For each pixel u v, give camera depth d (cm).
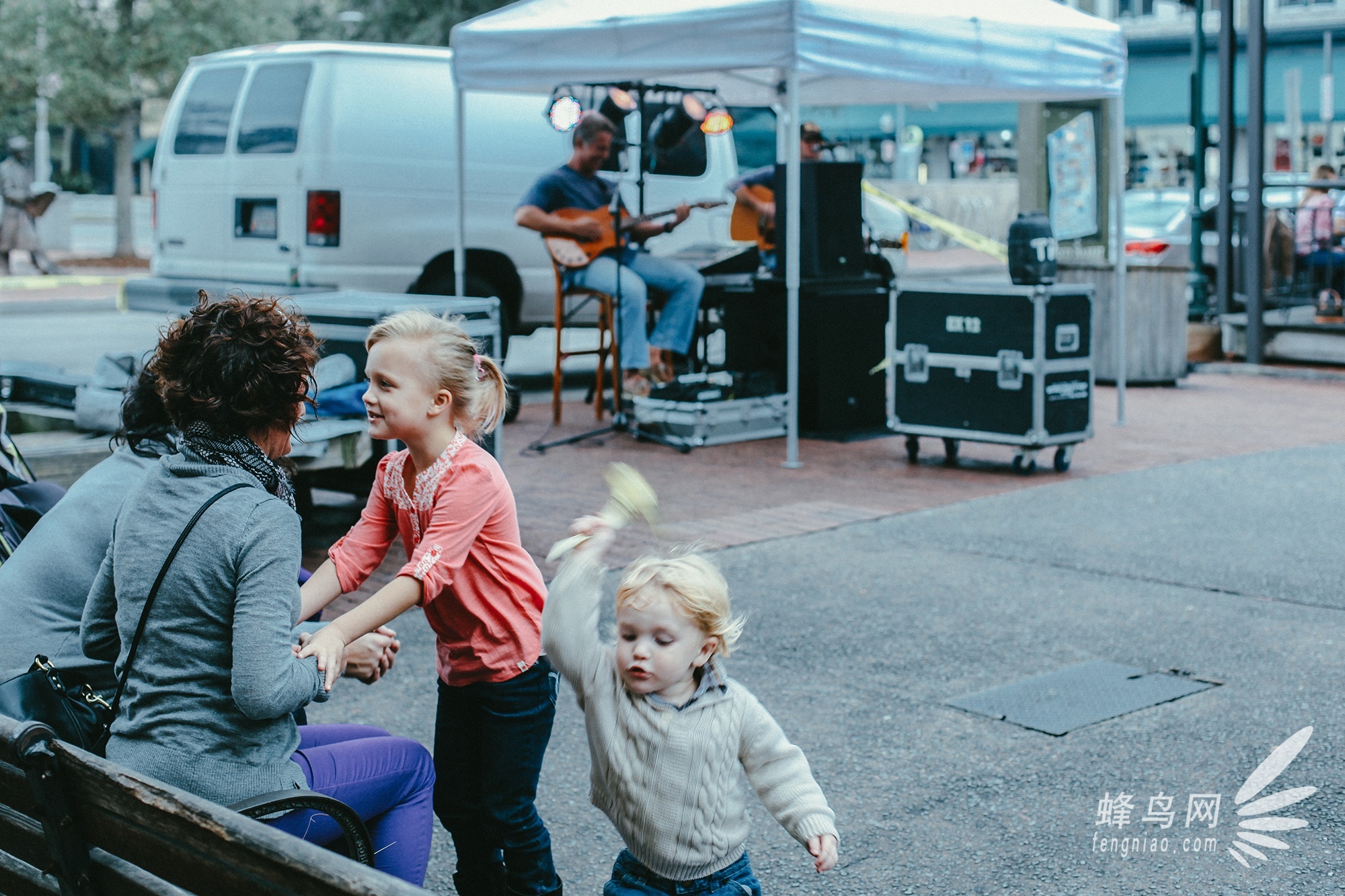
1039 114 1450
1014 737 473
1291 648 559
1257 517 785
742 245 1365
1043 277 898
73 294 2219
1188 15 3025
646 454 984
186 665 262
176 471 264
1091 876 376
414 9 3472
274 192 1169
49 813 244
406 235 1180
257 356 263
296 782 275
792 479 904
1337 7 2884
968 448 1029
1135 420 1141
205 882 220
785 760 277
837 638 579
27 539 354
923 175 3888
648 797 272
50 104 2864
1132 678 528
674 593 265
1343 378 1378
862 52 886
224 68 1222
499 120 1224
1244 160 3069
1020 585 653
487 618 308
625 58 923
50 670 288
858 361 1086
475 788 322
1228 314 1542
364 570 312
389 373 295
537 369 1452
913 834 403
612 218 1066
